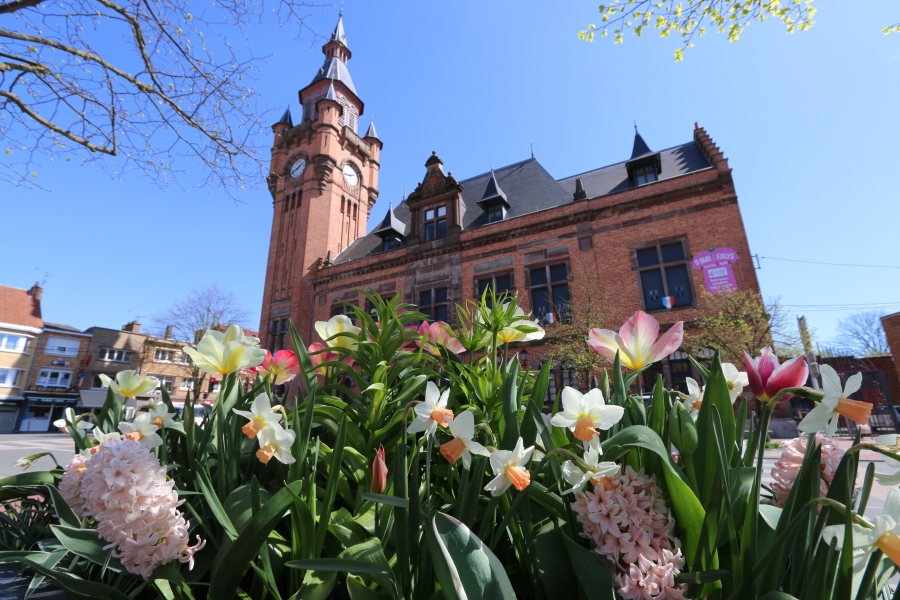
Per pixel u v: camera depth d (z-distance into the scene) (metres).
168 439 1.78
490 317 1.79
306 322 21.09
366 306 19.22
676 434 1.06
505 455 0.85
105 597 0.96
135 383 1.72
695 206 13.38
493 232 16.78
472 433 0.88
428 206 19.31
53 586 1.11
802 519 0.77
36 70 5.82
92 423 1.79
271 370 1.75
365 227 26.59
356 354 1.71
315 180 23.61
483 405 1.57
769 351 0.96
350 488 1.45
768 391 0.90
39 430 30.39
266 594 1.06
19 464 1.54
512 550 1.13
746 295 11.62
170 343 35.62
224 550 0.99
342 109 25.88
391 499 0.90
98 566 1.22
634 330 1.22
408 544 0.90
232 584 0.91
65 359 32.59
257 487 0.98
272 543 1.13
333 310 20.38
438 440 1.50
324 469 1.45
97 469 0.90
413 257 18.52
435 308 17.45
